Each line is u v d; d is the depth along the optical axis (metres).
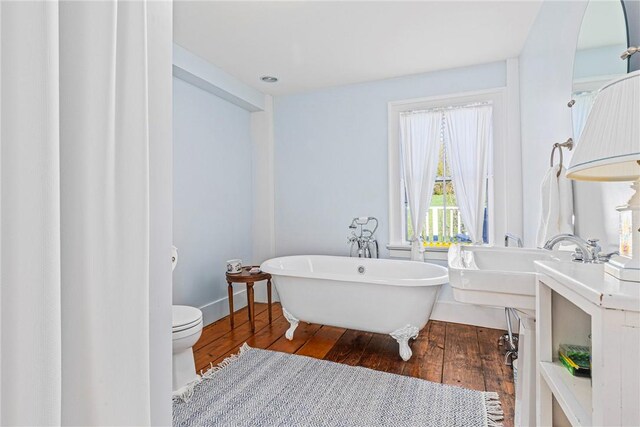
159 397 0.69
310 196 3.73
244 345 2.63
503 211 3.02
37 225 0.43
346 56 2.86
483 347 2.57
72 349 0.52
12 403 0.42
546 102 2.09
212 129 3.29
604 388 0.62
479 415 1.73
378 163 3.44
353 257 3.34
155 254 0.68
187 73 2.78
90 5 0.54
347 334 2.88
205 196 3.20
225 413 1.76
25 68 0.43
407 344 2.43
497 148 3.04
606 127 0.75
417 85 3.27
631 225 0.77
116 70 0.58
